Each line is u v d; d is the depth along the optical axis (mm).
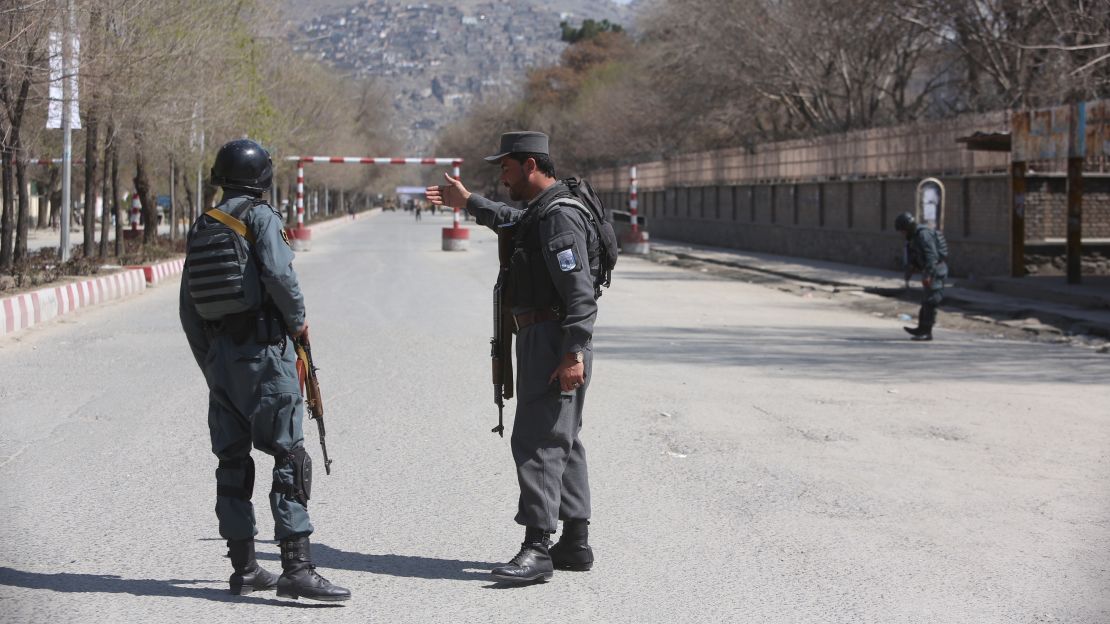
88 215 27812
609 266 5387
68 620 4742
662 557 5727
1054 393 10938
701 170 52250
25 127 25297
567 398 5195
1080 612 4930
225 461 5055
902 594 5176
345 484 7184
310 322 16906
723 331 16594
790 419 9445
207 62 29688
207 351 5020
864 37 37656
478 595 5133
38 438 8430
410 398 10328
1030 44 30797
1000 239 25469
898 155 31031
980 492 7051
